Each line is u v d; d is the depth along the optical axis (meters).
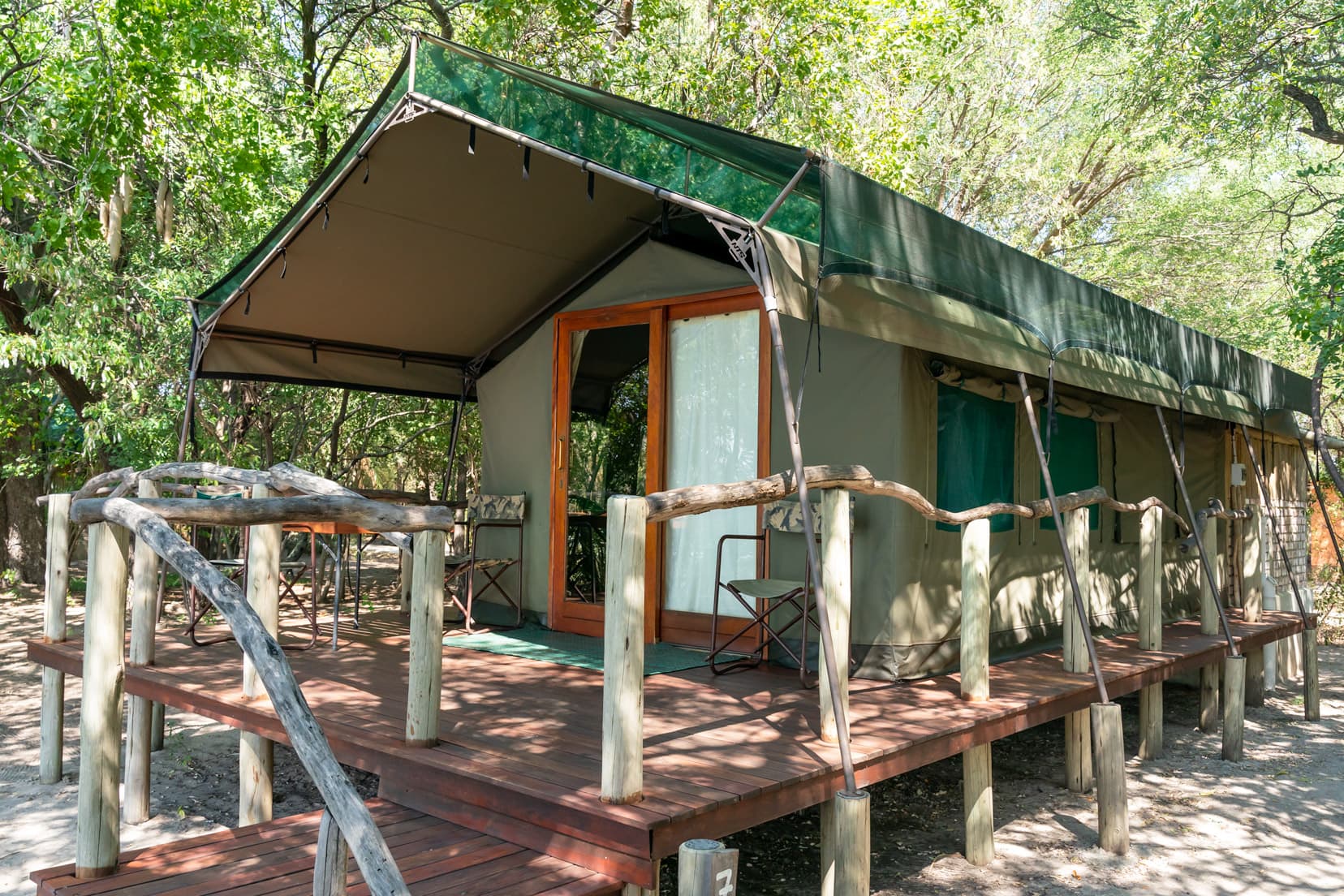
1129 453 7.73
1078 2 15.02
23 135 8.48
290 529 5.39
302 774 5.70
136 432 9.64
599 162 4.07
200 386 10.09
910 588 5.07
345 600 10.02
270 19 10.92
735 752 3.44
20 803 5.20
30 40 8.04
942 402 5.44
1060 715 4.78
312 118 10.32
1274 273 16.78
